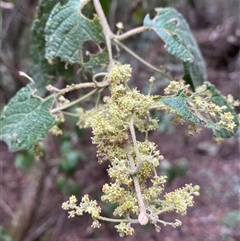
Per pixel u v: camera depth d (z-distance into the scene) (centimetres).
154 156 14
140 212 13
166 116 77
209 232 70
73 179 61
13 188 72
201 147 93
